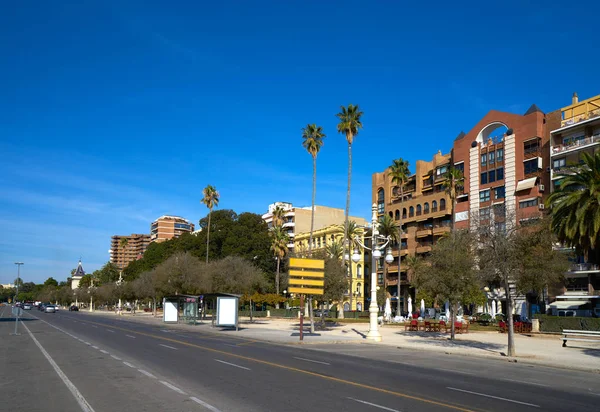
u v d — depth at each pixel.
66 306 185.88
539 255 25.81
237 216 92.38
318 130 62.06
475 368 19.42
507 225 25.78
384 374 16.39
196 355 21.06
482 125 71.00
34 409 9.95
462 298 31.80
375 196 97.19
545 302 56.88
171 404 10.42
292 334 38.59
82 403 10.48
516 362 22.50
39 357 19.61
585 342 31.11
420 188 87.38
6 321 55.88
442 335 38.19
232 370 16.19
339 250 81.31
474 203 70.44
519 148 64.50
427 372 17.48
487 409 10.78
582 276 53.66
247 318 73.44
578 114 58.78
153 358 19.50
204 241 88.44
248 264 62.41
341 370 17.09
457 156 74.50
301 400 11.12
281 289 86.50
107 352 21.67
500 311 61.38
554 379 16.73
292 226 112.88
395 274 86.06
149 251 117.19
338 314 67.25
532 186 61.19
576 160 56.09
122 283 111.75
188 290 65.44
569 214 28.58
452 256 32.06
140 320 66.94
